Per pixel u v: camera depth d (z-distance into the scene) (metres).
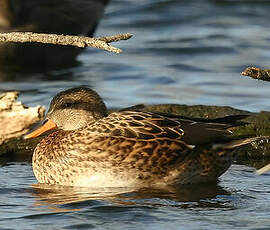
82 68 20.83
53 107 13.11
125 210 10.91
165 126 12.24
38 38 10.09
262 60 20.83
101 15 24.02
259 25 24.36
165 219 10.52
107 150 12.06
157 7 25.91
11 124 14.46
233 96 17.95
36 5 23.00
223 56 21.38
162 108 15.38
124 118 12.35
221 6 26.02
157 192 11.89
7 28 22.34
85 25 23.44
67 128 13.00
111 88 18.75
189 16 25.25
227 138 12.29
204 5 26.14
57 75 20.45
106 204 11.20
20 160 14.04
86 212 10.84
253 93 18.17
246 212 10.83
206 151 12.23
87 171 12.16
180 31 23.97
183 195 11.72
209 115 15.08
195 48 22.02
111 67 20.66
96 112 13.05
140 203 11.26
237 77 19.52
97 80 19.62
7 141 14.49
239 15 25.31
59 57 21.52
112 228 10.17
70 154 12.19
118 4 26.41
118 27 24.61
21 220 10.57
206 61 20.98
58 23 23.02
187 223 10.34
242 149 13.90
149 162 12.09
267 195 11.68
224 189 12.03
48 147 12.52
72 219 10.56
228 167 12.52
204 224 10.30
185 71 20.11
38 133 13.00
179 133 12.21
